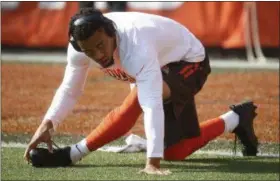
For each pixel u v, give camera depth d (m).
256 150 14.91
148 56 11.87
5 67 34.12
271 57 38.56
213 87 27.20
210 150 15.31
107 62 11.98
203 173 12.46
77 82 13.08
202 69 13.34
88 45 11.55
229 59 38.72
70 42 11.95
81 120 19.47
